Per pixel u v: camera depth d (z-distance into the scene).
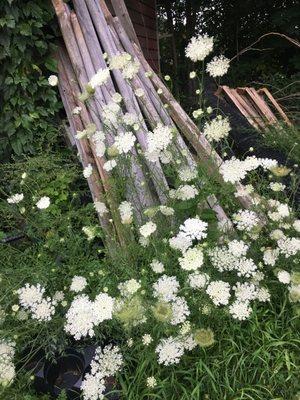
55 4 2.74
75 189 2.85
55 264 2.09
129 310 1.42
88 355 1.84
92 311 1.57
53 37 2.88
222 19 8.80
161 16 9.74
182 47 9.55
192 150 2.69
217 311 1.71
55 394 1.74
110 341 1.88
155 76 2.79
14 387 1.74
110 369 1.59
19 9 2.62
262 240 2.00
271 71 7.35
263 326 1.81
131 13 5.45
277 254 1.83
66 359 1.87
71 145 3.02
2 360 1.64
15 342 1.74
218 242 1.96
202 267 1.81
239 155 3.39
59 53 2.96
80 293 1.97
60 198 2.65
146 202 2.33
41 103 2.95
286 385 1.64
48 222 2.26
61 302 1.90
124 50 2.84
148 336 1.61
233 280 1.86
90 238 2.04
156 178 2.26
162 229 2.06
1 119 2.88
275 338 1.76
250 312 1.76
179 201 2.12
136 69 2.13
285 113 4.38
